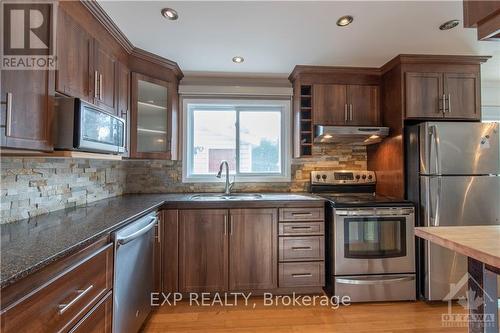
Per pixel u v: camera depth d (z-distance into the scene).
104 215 1.65
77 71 1.58
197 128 3.15
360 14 1.83
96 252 1.24
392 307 2.28
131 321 1.62
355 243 2.34
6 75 1.04
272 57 2.54
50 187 1.73
